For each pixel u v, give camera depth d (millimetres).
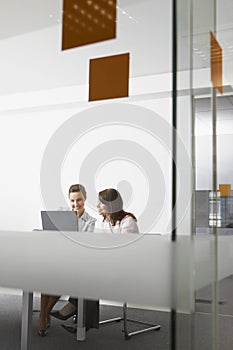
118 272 939
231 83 1238
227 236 1246
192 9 881
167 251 861
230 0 1291
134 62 1296
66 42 1109
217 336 993
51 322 2881
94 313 2586
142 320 2707
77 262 1001
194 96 909
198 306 877
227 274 1219
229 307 1473
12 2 1251
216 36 1116
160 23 1285
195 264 867
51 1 1233
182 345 820
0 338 2424
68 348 2301
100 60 1060
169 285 848
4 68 1262
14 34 1285
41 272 1042
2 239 1114
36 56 1280
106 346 2340
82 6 1089
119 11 1188
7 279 1091
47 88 1285
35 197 1757
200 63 953
